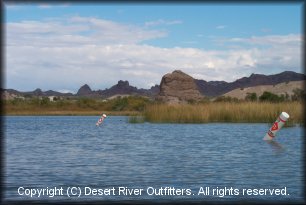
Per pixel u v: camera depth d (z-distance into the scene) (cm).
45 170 1767
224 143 2838
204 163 1939
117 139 3281
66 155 2283
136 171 1738
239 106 4875
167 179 1562
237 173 1677
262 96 8175
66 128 5119
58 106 15050
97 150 2530
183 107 5078
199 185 1458
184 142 2939
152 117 5138
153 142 2983
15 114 13250
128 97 15550
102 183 1494
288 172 1689
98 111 14938
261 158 2089
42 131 4538
